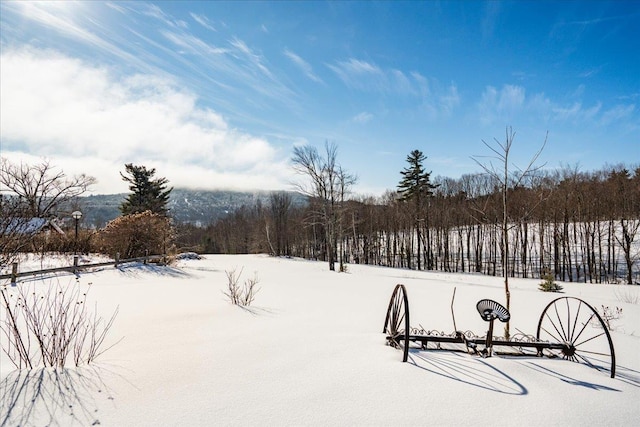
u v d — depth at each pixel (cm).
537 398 321
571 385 356
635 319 877
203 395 319
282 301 948
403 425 273
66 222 3081
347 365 390
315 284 1479
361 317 730
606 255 3781
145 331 551
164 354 431
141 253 1864
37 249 1678
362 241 5294
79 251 1848
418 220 4250
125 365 392
